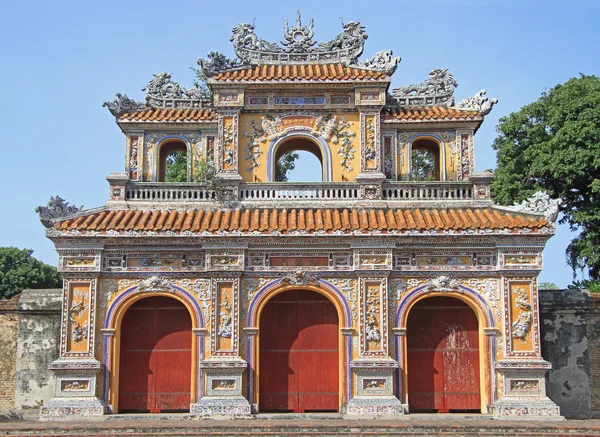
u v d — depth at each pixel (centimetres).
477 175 2683
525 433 2134
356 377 2441
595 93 3488
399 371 2456
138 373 2534
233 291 2489
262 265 2520
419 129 2912
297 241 2500
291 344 2553
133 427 2148
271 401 2516
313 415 2406
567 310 2670
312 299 2580
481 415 2422
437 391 2528
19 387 2639
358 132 2839
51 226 2492
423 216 2577
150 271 2514
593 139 3434
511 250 2489
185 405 2517
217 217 2578
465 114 2866
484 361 2466
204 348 2478
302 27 3009
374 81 2791
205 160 2927
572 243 3712
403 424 2194
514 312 2466
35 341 2672
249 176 2809
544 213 2536
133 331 2559
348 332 2477
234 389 2431
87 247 2494
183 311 2573
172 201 2684
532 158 3647
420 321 2573
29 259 5506
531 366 2412
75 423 2277
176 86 3053
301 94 2858
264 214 2597
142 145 2936
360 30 2984
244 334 2484
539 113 3694
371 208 2662
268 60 2984
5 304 2692
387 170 2884
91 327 2462
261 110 2844
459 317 2572
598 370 2636
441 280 2498
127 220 2541
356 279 2509
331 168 2817
